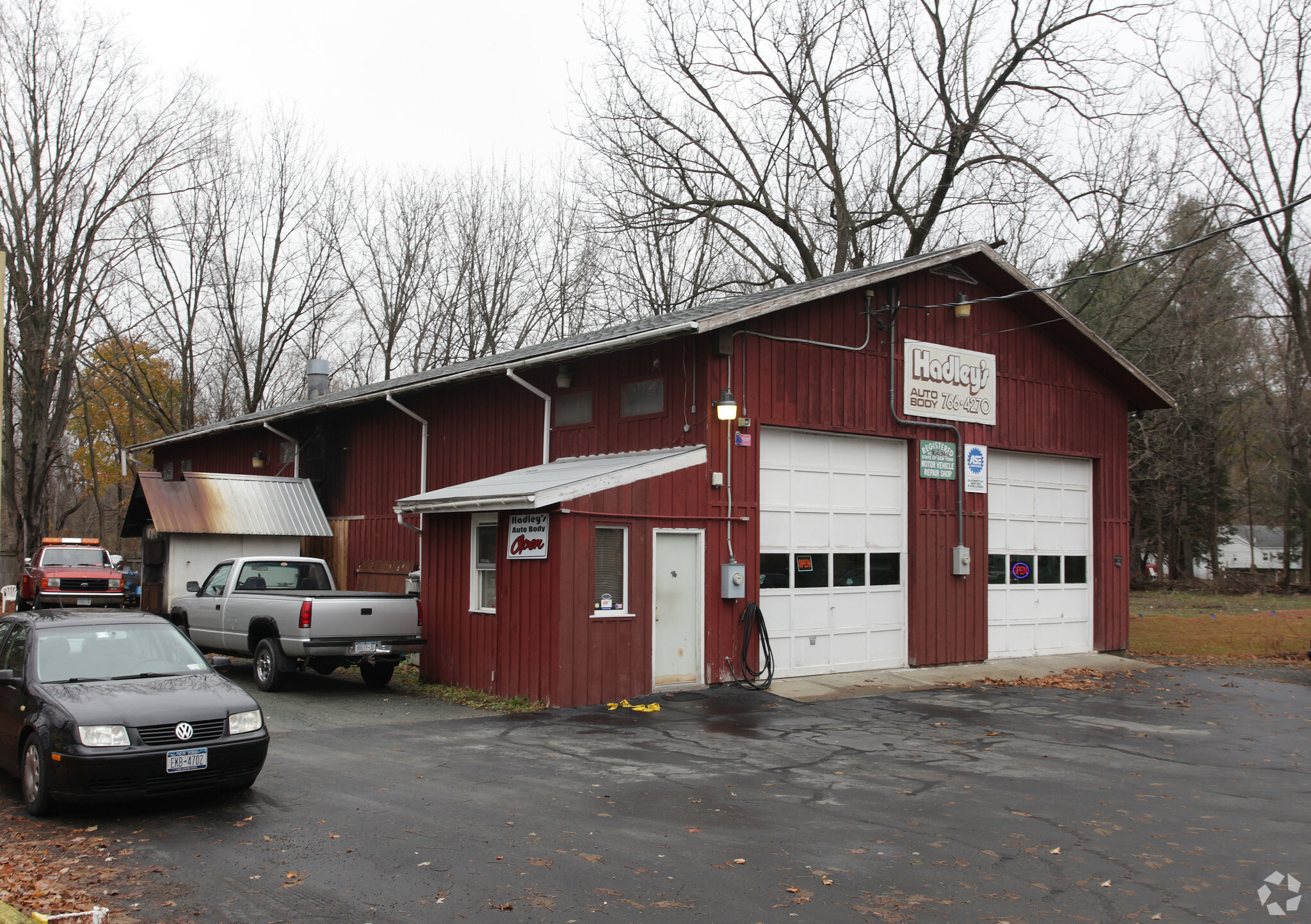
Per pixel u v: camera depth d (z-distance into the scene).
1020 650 18.33
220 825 7.30
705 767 9.30
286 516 21.09
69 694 7.91
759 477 14.57
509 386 17.56
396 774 8.92
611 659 12.87
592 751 10.00
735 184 34.09
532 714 12.03
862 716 12.28
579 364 16.02
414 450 19.94
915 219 32.75
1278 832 7.39
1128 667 17.88
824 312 15.41
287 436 23.80
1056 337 19.20
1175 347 30.72
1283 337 34.69
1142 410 21.28
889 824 7.45
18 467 33.66
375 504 20.97
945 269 17.22
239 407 48.94
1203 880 6.26
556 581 12.45
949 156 30.84
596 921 5.44
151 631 9.15
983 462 17.59
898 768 9.41
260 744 8.04
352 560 21.59
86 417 41.41
